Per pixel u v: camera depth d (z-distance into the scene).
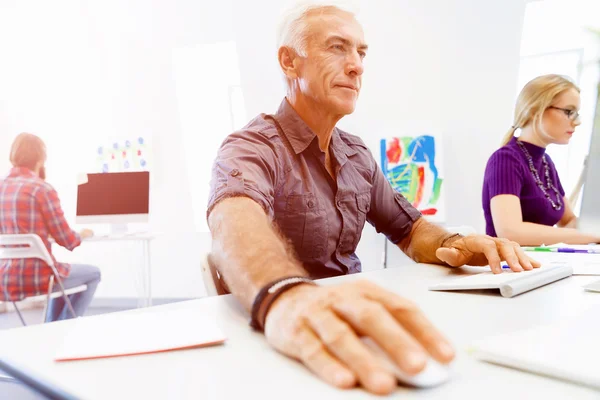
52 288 2.36
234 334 0.46
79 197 3.29
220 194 0.70
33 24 4.11
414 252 1.06
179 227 3.94
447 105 3.25
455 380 0.33
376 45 3.37
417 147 3.26
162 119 3.91
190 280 3.93
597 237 1.46
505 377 0.33
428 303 0.58
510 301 0.59
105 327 0.48
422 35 3.27
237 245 0.54
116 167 4.01
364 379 0.30
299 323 0.36
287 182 1.01
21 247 2.31
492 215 1.66
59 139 4.17
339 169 1.11
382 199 1.21
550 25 3.11
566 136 1.69
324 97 1.04
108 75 3.99
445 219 3.18
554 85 1.67
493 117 3.17
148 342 0.43
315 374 0.35
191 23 3.71
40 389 0.36
